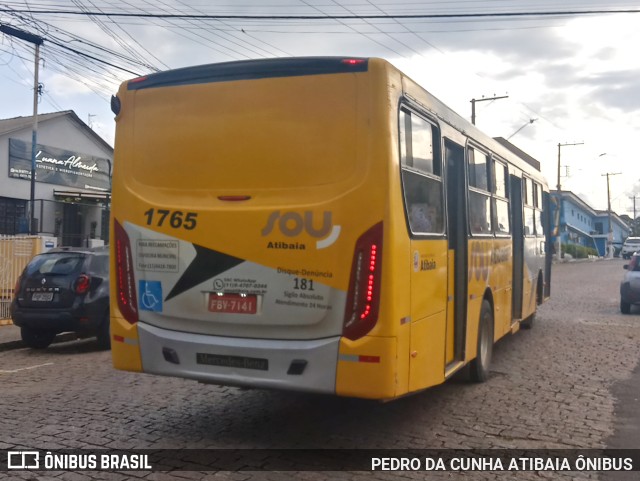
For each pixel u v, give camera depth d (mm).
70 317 10680
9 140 26734
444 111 6750
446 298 6613
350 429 6480
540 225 13375
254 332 5562
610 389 8227
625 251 59750
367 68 5352
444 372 6523
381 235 5211
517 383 8508
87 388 8141
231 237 5594
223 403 7426
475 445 6027
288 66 5566
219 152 5754
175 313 5832
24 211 27453
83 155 30172
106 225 28359
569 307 18125
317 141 5434
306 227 5363
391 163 5270
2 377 8914
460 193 7352
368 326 5219
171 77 6008
